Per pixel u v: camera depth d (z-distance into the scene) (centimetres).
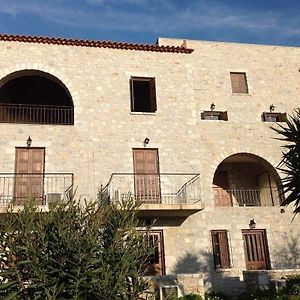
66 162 1941
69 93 2045
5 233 1002
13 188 1862
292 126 1469
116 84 2106
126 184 1964
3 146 1911
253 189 2489
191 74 2217
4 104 2134
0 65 2002
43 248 987
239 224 2173
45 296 942
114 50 2156
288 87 2595
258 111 2502
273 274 1777
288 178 1459
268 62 2616
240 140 2244
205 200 2144
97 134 2008
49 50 2073
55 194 1845
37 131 1958
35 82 2356
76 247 975
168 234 1952
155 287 1532
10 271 959
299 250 2205
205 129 2219
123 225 1080
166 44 2483
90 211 1202
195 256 1950
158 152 2056
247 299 1744
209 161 2181
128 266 1005
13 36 2027
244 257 2134
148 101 2434
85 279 972
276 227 2214
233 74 2552
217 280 2066
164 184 2005
